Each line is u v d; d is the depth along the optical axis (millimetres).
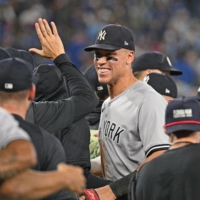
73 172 9008
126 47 13719
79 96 12312
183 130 11344
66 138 13516
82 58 47250
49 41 13047
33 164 8922
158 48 53312
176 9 58250
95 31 50938
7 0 49000
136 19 55062
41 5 50656
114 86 13938
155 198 11195
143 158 13492
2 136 8938
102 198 13062
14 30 47625
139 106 13422
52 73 14117
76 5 52719
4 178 8758
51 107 12000
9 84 10273
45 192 8836
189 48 54594
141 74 18859
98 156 15695
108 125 13883
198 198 10883
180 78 49000
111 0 54875
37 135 10625
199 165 11008
